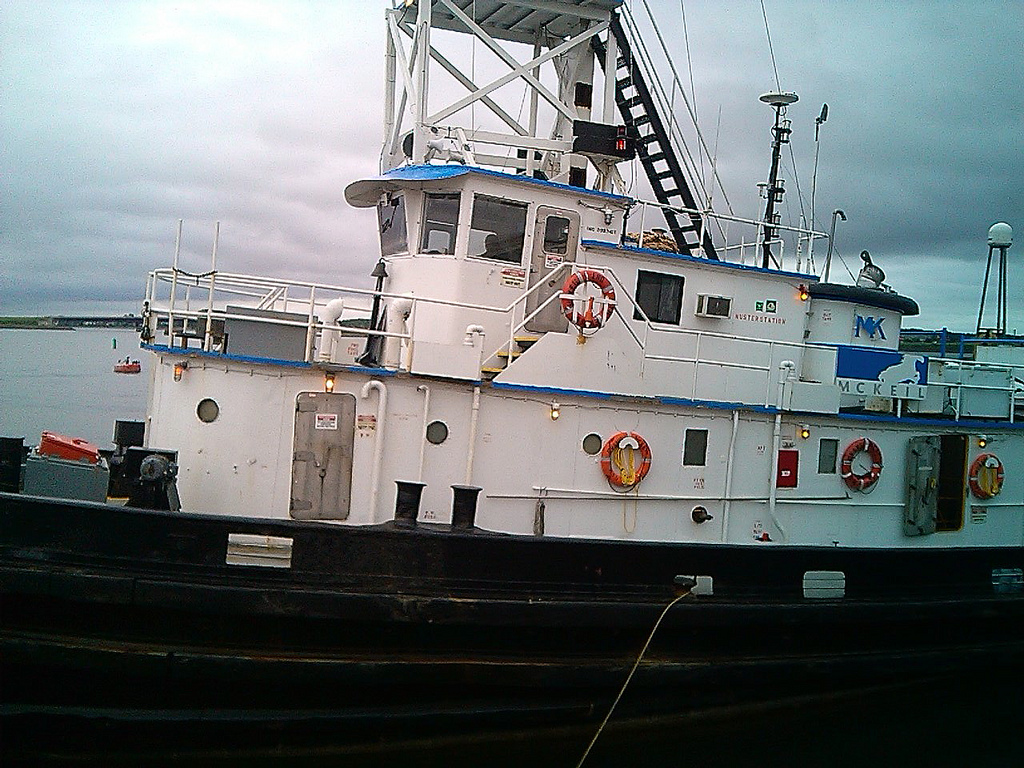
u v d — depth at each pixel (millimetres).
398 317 9500
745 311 11750
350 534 8102
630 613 8633
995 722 10664
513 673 8328
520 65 12328
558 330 10859
